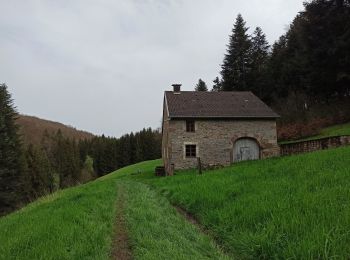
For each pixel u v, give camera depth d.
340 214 8.31
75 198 16.03
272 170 16.64
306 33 47.81
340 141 23.42
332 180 11.55
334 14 44.75
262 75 61.62
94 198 14.83
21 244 7.87
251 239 8.54
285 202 10.12
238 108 38.62
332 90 47.97
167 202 15.69
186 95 41.56
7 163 45.28
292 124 47.16
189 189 16.25
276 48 65.94
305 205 9.44
